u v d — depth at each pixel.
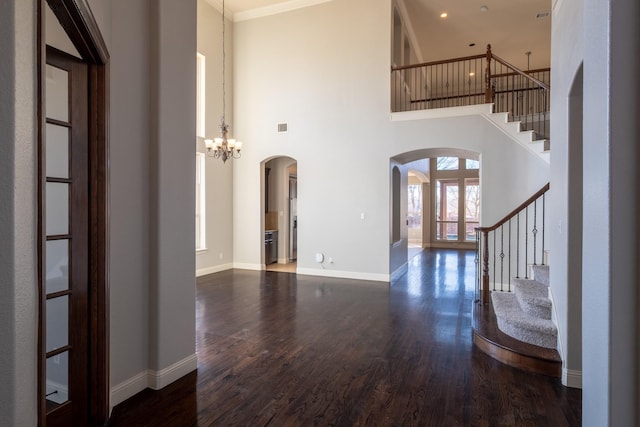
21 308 0.92
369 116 6.85
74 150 2.17
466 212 12.66
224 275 7.28
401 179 7.96
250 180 7.94
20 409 0.91
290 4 7.45
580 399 2.61
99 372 2.26
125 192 2.54
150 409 2.46
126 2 2.54
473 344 3.66
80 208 2.20
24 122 0.93
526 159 5.75
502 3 7.32
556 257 3.22
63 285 2.13
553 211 3.34
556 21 3.24
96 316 2.27
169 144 2.81
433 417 2.39
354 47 6.98
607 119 1.20
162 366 2.75
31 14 0.98
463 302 5.28
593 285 1.36
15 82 0.88
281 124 7.59
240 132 7.98
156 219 2.71
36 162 1.03
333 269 7.14
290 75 7.51
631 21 1.17
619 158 1.18
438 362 3.23
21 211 0.92
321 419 2.37
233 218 8.12
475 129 6.10
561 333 2.98
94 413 2.25
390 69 6.71
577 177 2.75
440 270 7.99
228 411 2.45
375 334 3.95
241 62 7.97
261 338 3.82
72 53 2.14
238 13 7.86
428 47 9.39
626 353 1.17
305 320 4.43
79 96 2.19
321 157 7.23
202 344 3.64
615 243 1.18
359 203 6.95
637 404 1.16
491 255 5.97
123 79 2.52
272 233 8.69
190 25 3.03
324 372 3.04
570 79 2.65
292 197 9.39
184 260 2.96
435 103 12.28
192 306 3.05
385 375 2.98
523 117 6.30
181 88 2.93
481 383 2.85
